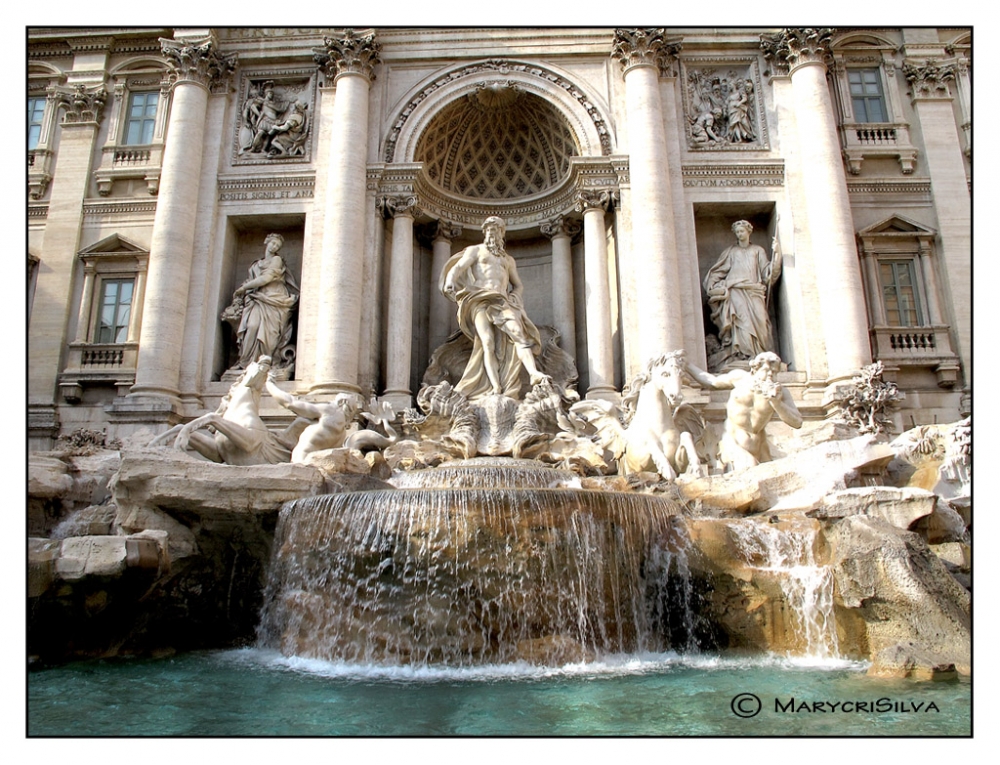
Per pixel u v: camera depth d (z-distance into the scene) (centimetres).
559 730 670
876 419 1934
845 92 2414
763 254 2214
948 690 798
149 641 1080
